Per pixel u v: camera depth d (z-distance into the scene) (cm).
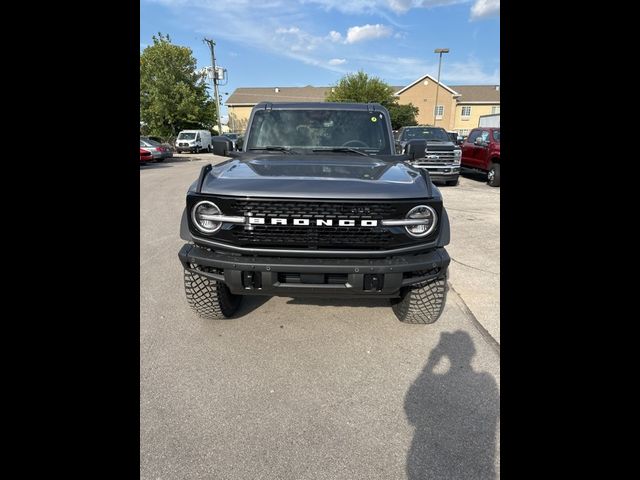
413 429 208
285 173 265
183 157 2902
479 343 293
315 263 238
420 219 245
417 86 5512
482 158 1242
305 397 235
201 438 202
